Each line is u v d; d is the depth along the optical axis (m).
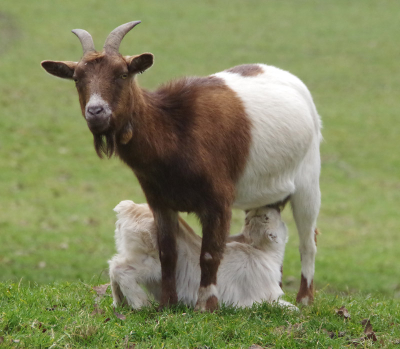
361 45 53.97
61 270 18.80
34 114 37.88
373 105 43.25
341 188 31.42
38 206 26.44
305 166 10.53
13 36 50.03
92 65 8.12
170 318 8.27
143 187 9.23
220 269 9.58
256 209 10.27
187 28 55.97
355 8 63.06
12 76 43.16
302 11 62.06
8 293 9.42
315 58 50.88
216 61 48.53
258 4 63.88
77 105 40.25
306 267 10.82
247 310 9.12
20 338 7.23
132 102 8.42
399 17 60.44
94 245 22.25
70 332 7.54
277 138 9.87
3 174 29.78
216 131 9.17
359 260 22.38
